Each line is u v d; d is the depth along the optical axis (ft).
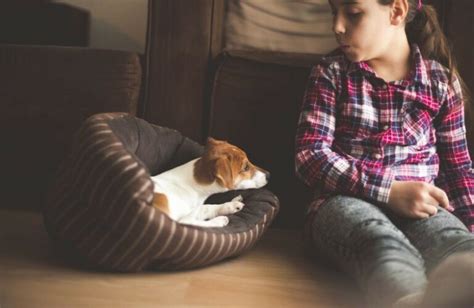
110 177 3.69
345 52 4.35
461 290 2.55
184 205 4.51
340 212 3.88
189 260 3.90
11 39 6.31
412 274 3.06
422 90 4.40
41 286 3.62
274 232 5.24
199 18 5.29
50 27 6.38
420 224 3.87
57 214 4.00
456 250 3.35
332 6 4.32
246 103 5.23
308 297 3.69
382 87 4.37
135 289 3.66
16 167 5.33
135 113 5.29
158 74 5.35
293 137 5.22
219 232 3.97
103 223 3.78
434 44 4.66
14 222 4.99
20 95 5.25
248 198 4.74
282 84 5.19
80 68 5.24
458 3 5.15
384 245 3.31
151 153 4.75
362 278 3.35
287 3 5.53
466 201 4.46
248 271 4.13
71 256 4.20
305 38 5.55
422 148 4.39
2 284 3.62
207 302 3.52
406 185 3.98
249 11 5.52
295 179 5.27
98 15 6.81
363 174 4.08
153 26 5.32
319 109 4.47
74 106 5.25
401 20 4.34
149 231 3.66
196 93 5.37
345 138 4.42
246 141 5.26
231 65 5.21
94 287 3.65
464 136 4.58
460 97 4.56
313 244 4.30
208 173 4.57
